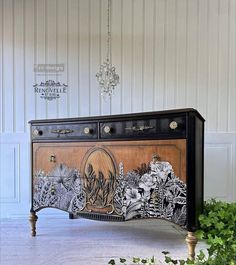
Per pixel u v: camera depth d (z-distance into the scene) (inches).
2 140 135.3
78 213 100.0
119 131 92.7
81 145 99.6
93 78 137.2
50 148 105.6
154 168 87.4
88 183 98.0
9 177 135.8
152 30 136.8
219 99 137.8
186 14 137.0
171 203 85.0
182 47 137.5
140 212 89.4
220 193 138.1
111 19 136.1
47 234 109.8
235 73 137.9
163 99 138.0
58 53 136.2
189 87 138.0
